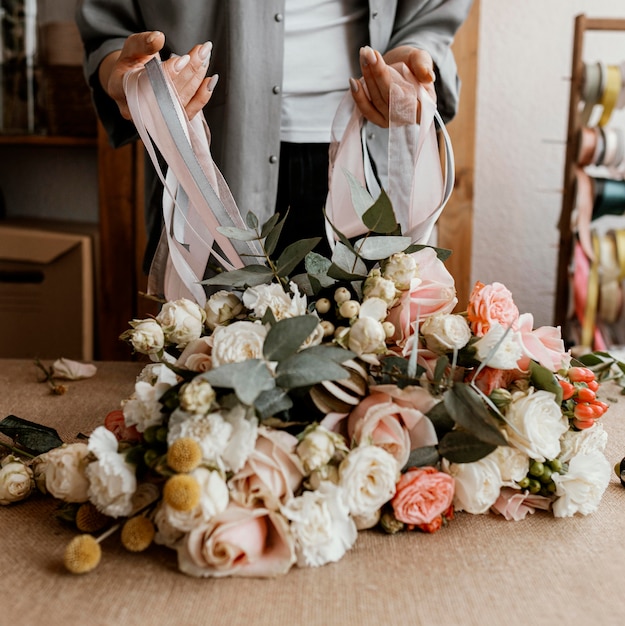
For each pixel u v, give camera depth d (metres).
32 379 1.24
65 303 2.15
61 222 2.46
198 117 0.88
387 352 0.69
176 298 0.91
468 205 2.23
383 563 0.63
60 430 0.97
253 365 0.61
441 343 0.69
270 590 0.58
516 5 2.50
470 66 2.17
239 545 0.58
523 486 0.72
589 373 0.74
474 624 0.54
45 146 2.56
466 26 2.16
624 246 2.21
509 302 0.72
